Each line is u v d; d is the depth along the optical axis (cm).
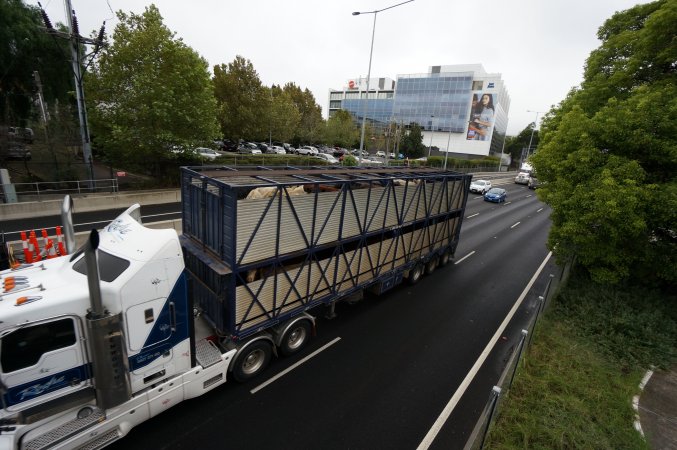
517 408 641
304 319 799
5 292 415
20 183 1759
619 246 1002
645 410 685
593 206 904
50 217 1653
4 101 2227
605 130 948
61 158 2088
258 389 684
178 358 558
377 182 917
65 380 435
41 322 399
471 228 2189
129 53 1891
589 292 1123
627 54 1202
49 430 436
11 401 401
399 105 9144
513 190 4494
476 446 532
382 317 1010
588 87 1270
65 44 2283
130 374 493
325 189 860
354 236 885
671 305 1073
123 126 1966
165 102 1919
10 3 2108
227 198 608
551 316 1006
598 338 916
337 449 563
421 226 1193
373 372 763
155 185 2305
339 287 895
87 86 1964
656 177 923
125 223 580
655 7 1192
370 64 2077
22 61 2180
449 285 1286
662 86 1010
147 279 482
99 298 416
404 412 654
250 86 3784
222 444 556
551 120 1473
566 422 612
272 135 4581
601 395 693
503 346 909
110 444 535
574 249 1073
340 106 11919
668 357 848
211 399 650
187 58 2017
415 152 6638
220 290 649
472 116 8269
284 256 712
